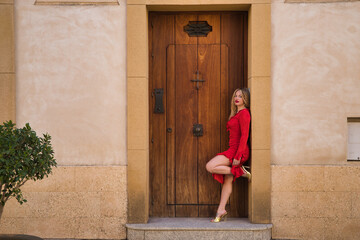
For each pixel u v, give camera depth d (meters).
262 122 4.32
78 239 4.39
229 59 4.66
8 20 4.36
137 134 4.36
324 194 4.32
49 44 4.40
